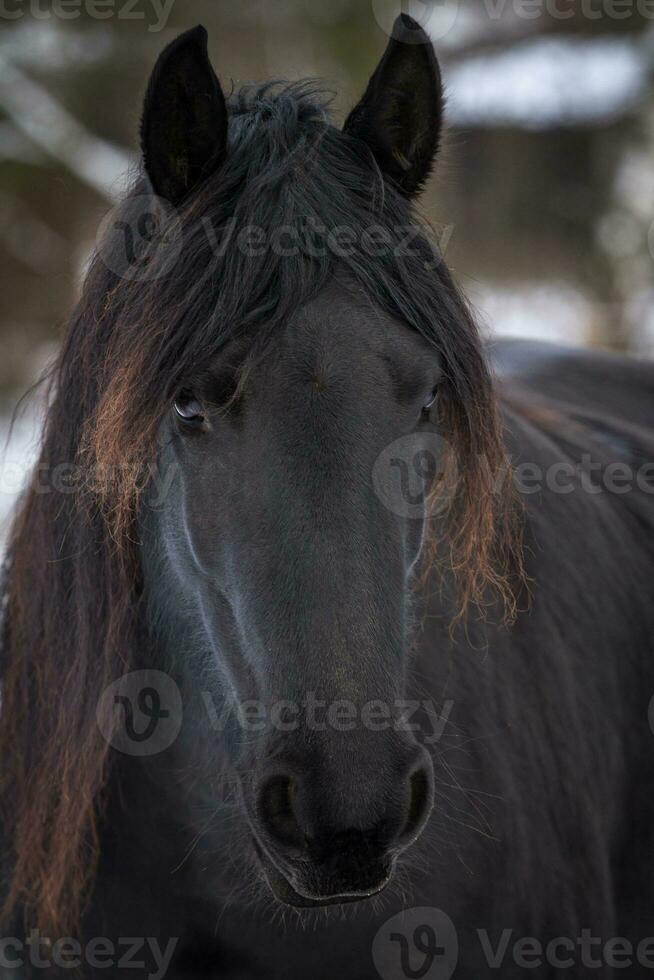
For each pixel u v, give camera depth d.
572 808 3.22
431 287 2.40
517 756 3.09
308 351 2.21
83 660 2.73
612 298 14.34
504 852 2.96
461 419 2.47
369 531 2.17
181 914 2.88
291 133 2.45
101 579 2.71
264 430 2.21
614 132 14.12
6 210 12.29
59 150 12.30
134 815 2.91
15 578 2.97
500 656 3.14
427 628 2.95
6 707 3.04
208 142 2.45
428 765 2.21
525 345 5.36
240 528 2.23
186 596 2.68
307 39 12.90
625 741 3.59
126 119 12.86
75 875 2.84
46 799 2.84
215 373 2.22
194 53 2.39
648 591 3.87
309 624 2.12
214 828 2.79
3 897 3.06
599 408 4.73
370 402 2.22
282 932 2.80
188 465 2.37
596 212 14.34
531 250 14.52
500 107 14.16
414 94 2.62
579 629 3.46
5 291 12.37
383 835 2.06
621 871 3.66
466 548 2.61
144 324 2.32
